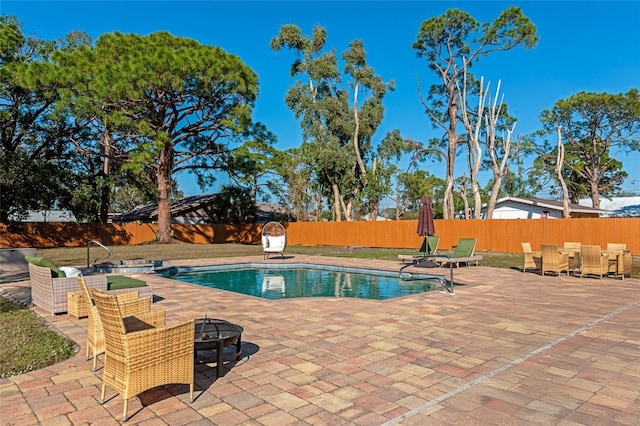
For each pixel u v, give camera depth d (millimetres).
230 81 20750
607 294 7688
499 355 4102
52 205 26078
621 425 2668
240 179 25203
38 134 24109
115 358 2861
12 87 20719
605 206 37156
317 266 13945
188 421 2756
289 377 3553
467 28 22578
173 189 42875
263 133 25078
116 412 2889
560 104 31469
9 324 5430
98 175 27219
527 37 20891
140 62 18656
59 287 5977
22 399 3107
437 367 3775
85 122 24094
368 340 4672
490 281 9484
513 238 18125
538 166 32000
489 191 40438
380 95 30000
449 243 20016
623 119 29500
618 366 3764
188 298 7461
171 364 2947
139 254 18328
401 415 2834
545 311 6180
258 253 19188
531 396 3123
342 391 3248
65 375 3604
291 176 30625
